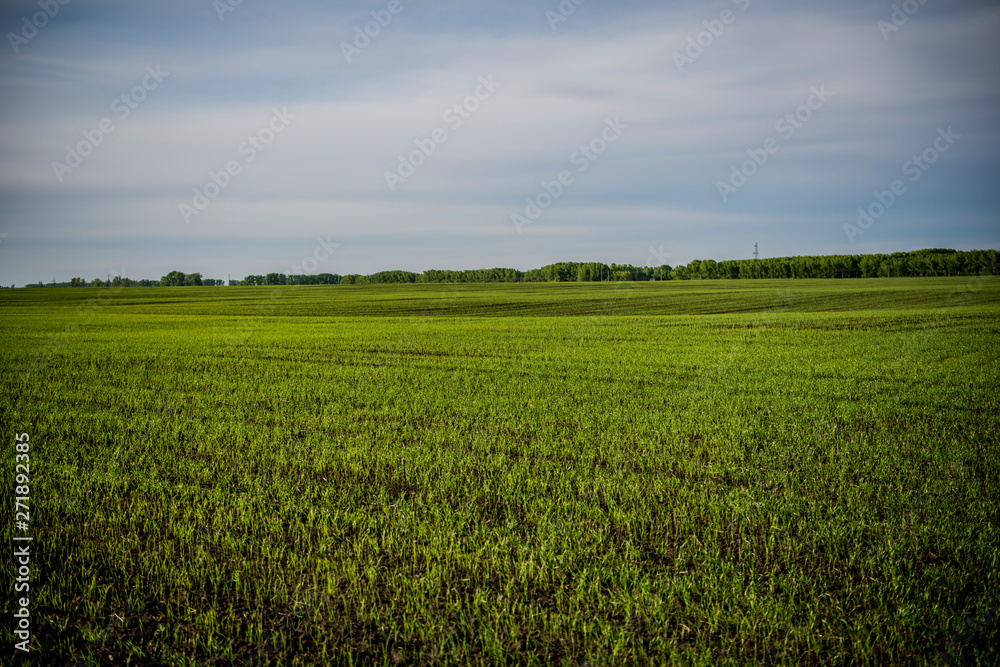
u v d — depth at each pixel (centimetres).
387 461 1166
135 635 636
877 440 1259
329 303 7494
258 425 1476
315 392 1883
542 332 3794
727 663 574
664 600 675
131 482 1059
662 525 864
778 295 7675
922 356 2439
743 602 665
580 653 597
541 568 745
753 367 2266
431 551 787
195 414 1596
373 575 721
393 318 5372
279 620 660
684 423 1441
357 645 616
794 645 600
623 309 6328
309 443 1302
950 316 4159
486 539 827
